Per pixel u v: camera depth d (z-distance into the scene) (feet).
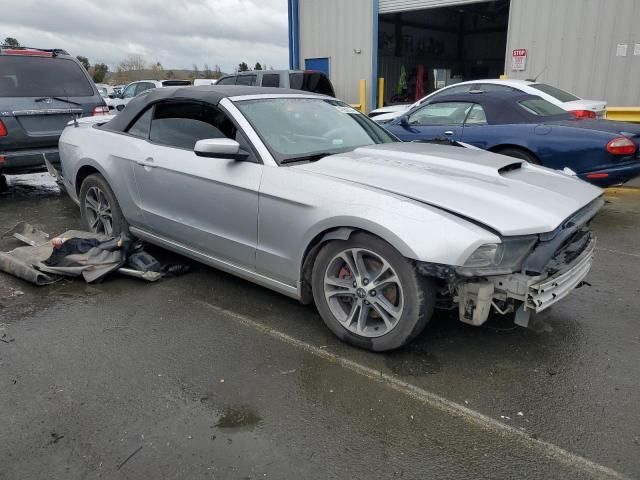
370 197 9.78
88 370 9.92
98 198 16.17
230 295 13.39
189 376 9.75
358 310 10.43
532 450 7.86
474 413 8.71
